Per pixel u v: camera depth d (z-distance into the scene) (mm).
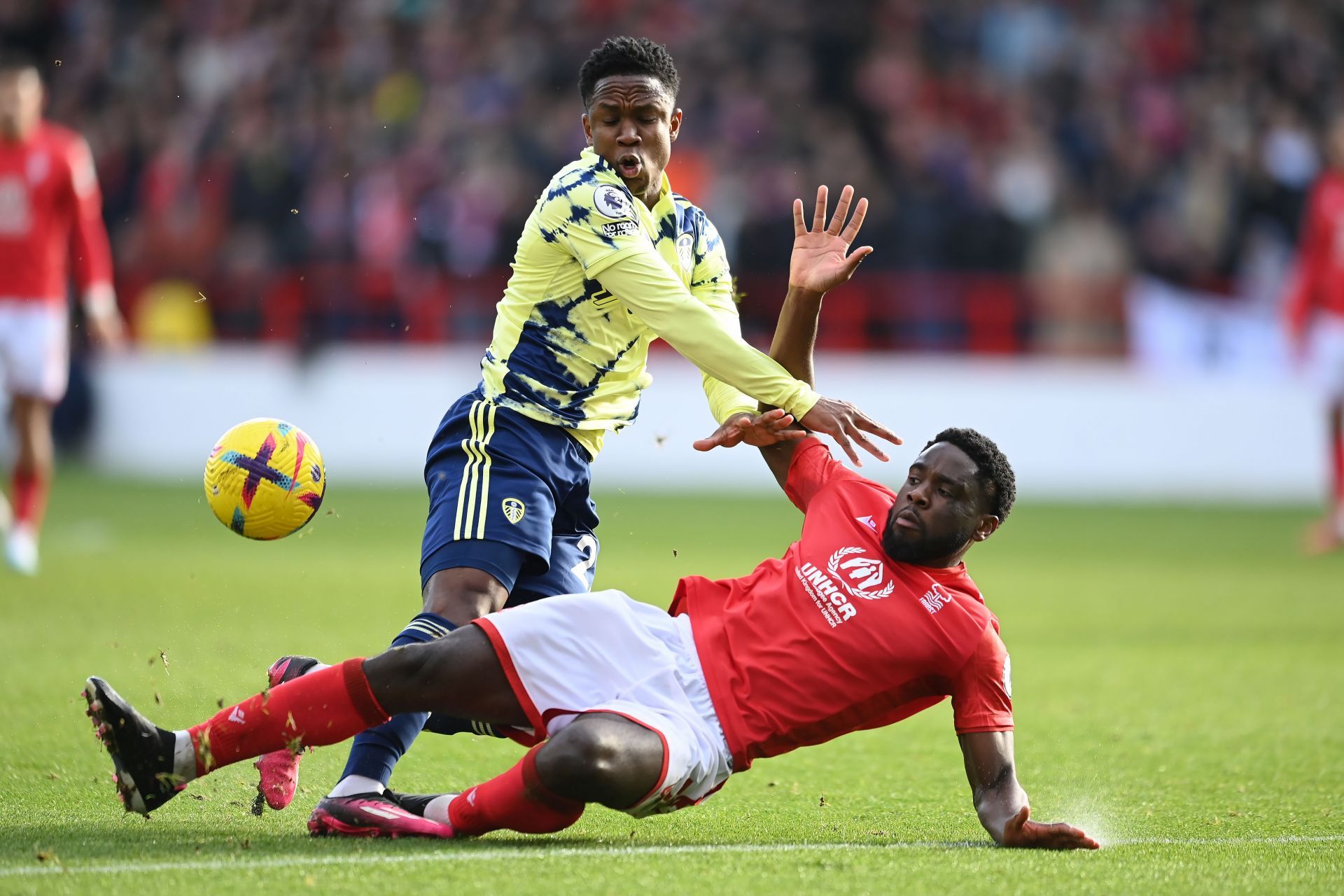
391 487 59250
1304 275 46844
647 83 16438
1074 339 65688
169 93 71250
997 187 67750
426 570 15977
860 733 22469
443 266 65375
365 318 65062
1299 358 47844
